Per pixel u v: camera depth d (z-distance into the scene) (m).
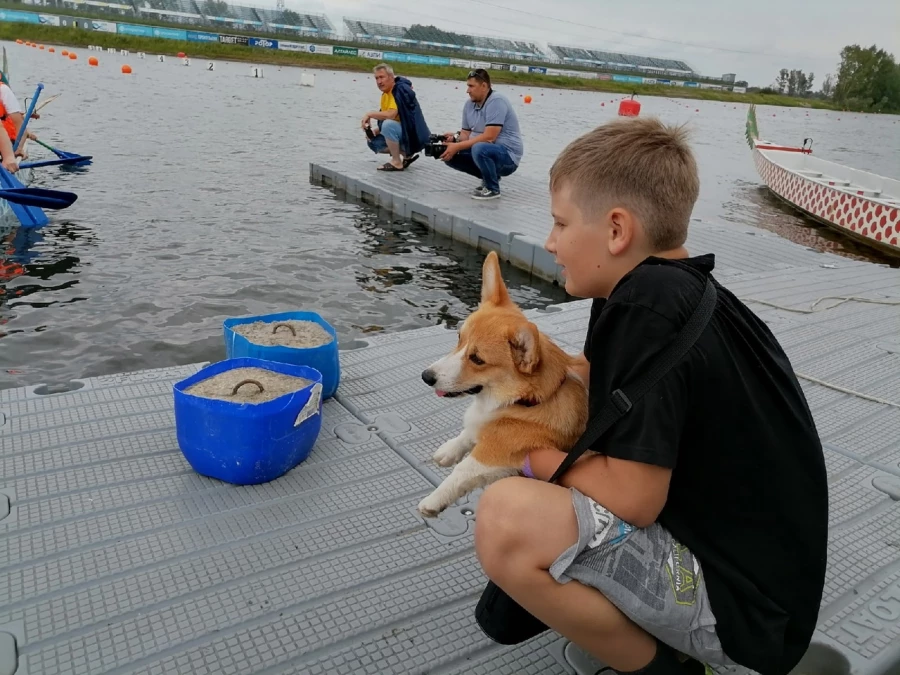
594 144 1.45
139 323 4.79
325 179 10.27
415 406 3.17
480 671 1.72
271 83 32.53
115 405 3.03
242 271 6.04
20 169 8.55
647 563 1.37
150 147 12.09
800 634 1.43
